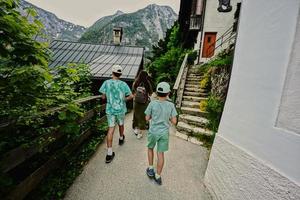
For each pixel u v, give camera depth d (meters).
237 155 2.07
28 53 1.58
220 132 2.66
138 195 2.44
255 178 1.71
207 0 12.93
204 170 3.17
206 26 13.05
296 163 1.29
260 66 1.87
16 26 1.43
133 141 4.37
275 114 1.57
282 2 1.63
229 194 2.10
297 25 1.45
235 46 2.57
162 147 2.64
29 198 2.10
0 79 1.49
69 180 2.60
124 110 3.56
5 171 1.59
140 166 3.19
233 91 2.43
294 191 1.27
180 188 2.65
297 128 1.35
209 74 6.87
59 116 2.17
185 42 17.80
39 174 2.17
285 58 1.53
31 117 1.85
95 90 9.34
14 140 1.94
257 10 2.04
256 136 1.79
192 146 4.17
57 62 14.20
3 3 1.42
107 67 10.64
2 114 1.70
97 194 2.42
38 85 1.72
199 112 5.32
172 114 2.65
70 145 3.04
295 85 1.41
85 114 3.61
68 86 2.40
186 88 7.32
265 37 1.84
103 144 4.12
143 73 4.59
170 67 12.95
